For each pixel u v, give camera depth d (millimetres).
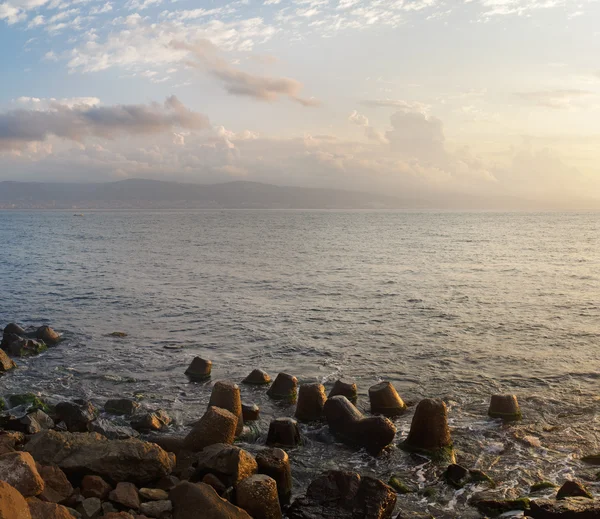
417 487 11812
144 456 10867
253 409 15703
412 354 22328
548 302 33188
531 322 27875
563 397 17297
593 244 80062
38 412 14609
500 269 49781
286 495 11422
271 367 20938
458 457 13250
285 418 14312
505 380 19031
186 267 52625
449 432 13867
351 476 10672
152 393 18047
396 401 16344
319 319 28906
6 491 7605
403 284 40812
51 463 10609
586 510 9523
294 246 78875
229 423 12945
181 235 109250
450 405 16719
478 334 25500
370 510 10055
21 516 7625
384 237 99125
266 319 29047
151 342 24578
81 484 10289
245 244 83500
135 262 57156
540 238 94188
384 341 24406
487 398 17328
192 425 15227
